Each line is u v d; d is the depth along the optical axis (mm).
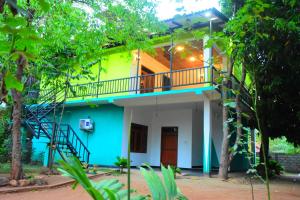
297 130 13344
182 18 4273
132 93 14195
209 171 11625
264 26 6574
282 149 27875
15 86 1399
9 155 13320
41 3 1425
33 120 13109
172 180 1924
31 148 15594
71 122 15867
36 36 1317
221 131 14773
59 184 7902
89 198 6430
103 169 12203
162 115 15953
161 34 11656
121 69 14648
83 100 14461
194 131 15133
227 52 4406
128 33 8734
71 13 7691
